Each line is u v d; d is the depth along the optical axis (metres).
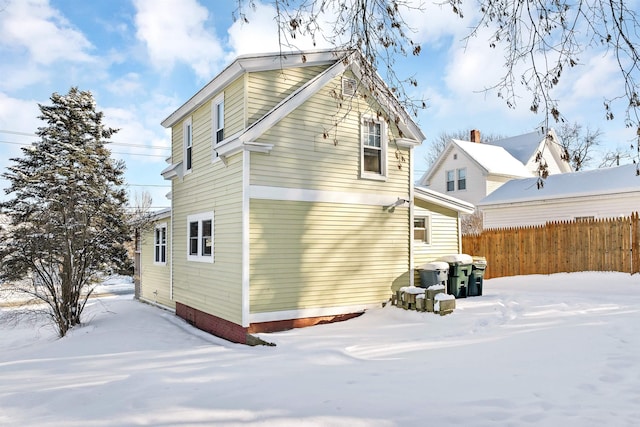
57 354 8.30
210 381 4.91
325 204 9.42
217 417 3.65
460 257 11.44
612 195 15.46
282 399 4.09
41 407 4.35
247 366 5.76
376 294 10.05
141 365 6.66
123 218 14.33
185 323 11.18
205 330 10.12
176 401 4.14
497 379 4.52
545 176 4.10
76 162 17.14
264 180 8.64
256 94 8.96
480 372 4.83
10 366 7.29
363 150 10.10
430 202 12.28
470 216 25.48
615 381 4.35
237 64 8.73
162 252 14.19
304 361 5.94
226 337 9.04
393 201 10.49
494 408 3.68
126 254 16.02
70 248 12.01
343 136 9.80
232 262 8.83
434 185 27.47
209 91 10.05
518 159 26.59
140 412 3.86
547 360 5.21
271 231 8.66
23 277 12.11
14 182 15.95
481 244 16.23
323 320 9.15
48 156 16.75
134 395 4.40
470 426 3.32
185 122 11.94
